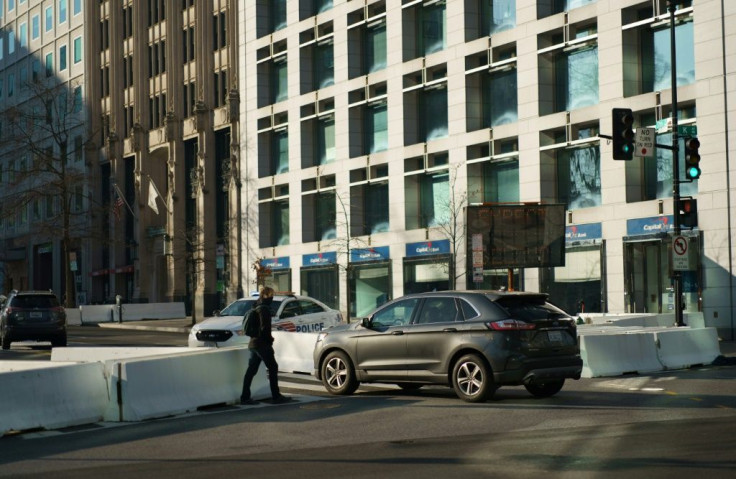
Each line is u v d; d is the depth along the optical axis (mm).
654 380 19609
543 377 15727
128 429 14055
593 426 12789
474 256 29516
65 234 61531
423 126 47344
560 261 33188
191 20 65188
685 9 35281
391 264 47875
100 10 76812
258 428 13570
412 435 12406
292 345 23172
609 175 37812
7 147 86938
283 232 56438
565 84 40281
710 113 34594
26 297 32031
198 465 10648
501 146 42750
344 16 51094
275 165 57156
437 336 16344
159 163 70938
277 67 57219
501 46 42312
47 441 13125
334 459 10727
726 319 34031
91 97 76375
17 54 89562
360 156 50219
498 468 9797
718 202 34281
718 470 9367
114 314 60625
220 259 62125
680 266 27453
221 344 24875
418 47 47625
